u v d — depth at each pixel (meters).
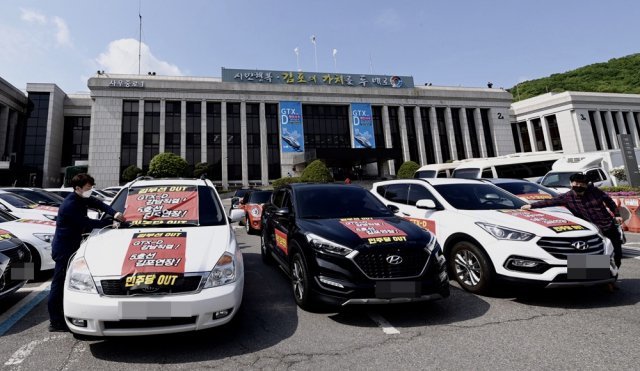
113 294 2.67
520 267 3.70
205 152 38.59
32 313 3.84
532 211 4.54
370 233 3.62
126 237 3.36
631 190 10.14
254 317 3.62
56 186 41.03
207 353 2.81
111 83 36.75
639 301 3.81
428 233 3.80
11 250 3.87
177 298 2.68
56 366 2.63
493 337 3.03
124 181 35.09
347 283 3.27
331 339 3.06
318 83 43.97
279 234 5.10
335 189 5.18
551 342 2.90
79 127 44.03
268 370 2.54
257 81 42.12
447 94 46.69
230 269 3.06
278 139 41.78
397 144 44.97
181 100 38.75
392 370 2.52
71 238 3.35
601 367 2.48
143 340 3.05
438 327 3.28
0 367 2.63
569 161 14.06
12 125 40.03
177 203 4.20
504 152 47.06
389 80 46.47
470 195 5.28
